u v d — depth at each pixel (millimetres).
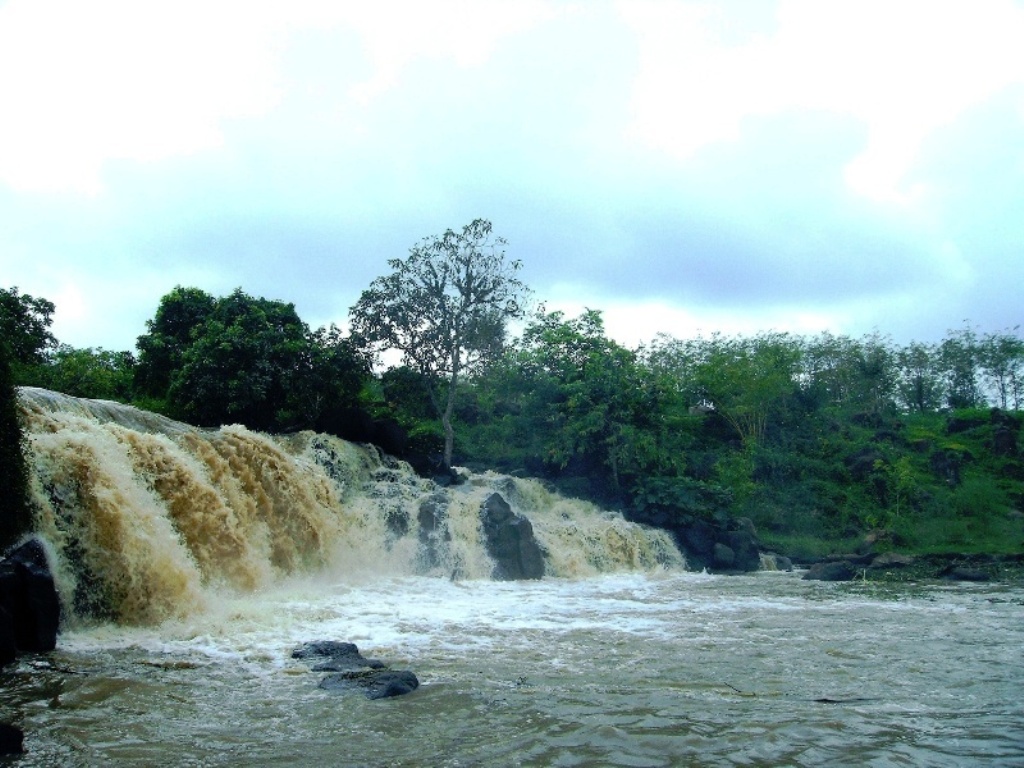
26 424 18234
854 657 14875
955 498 50812
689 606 22250
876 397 71188
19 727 10062
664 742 9633
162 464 20891
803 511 46469
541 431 44125
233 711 10852
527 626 18109
